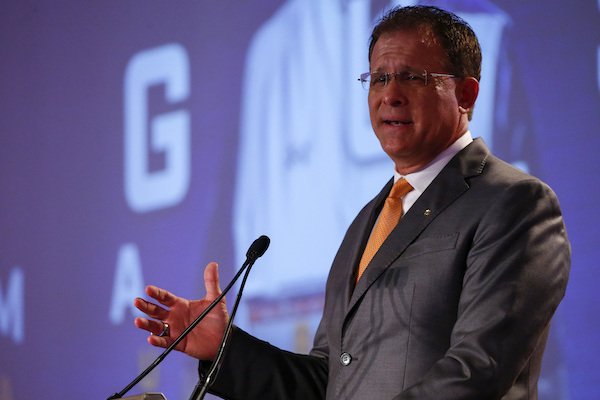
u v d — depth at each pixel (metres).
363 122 8.56
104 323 10.16
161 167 9.95
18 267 10.94
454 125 4.75
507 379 3.98
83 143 10.59
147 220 9.99
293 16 9.18
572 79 7.55
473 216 4.35
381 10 8.55
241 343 4.97
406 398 3.99
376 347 4.38
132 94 10.26
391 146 4.71
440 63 4.71
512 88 7.80
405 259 4.46
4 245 11.08
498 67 7.88
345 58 8.76
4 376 10.84
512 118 7.78
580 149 7.47
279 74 9.22
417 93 4.66
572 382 7.31
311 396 4.99
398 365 4.28
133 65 10.30
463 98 4.82
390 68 4.71
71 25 10.84
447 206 4.48
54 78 10.91
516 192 4.33
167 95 10.00
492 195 4.38
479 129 7.90
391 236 4.56
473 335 4.04
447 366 4.00
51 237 10.71
